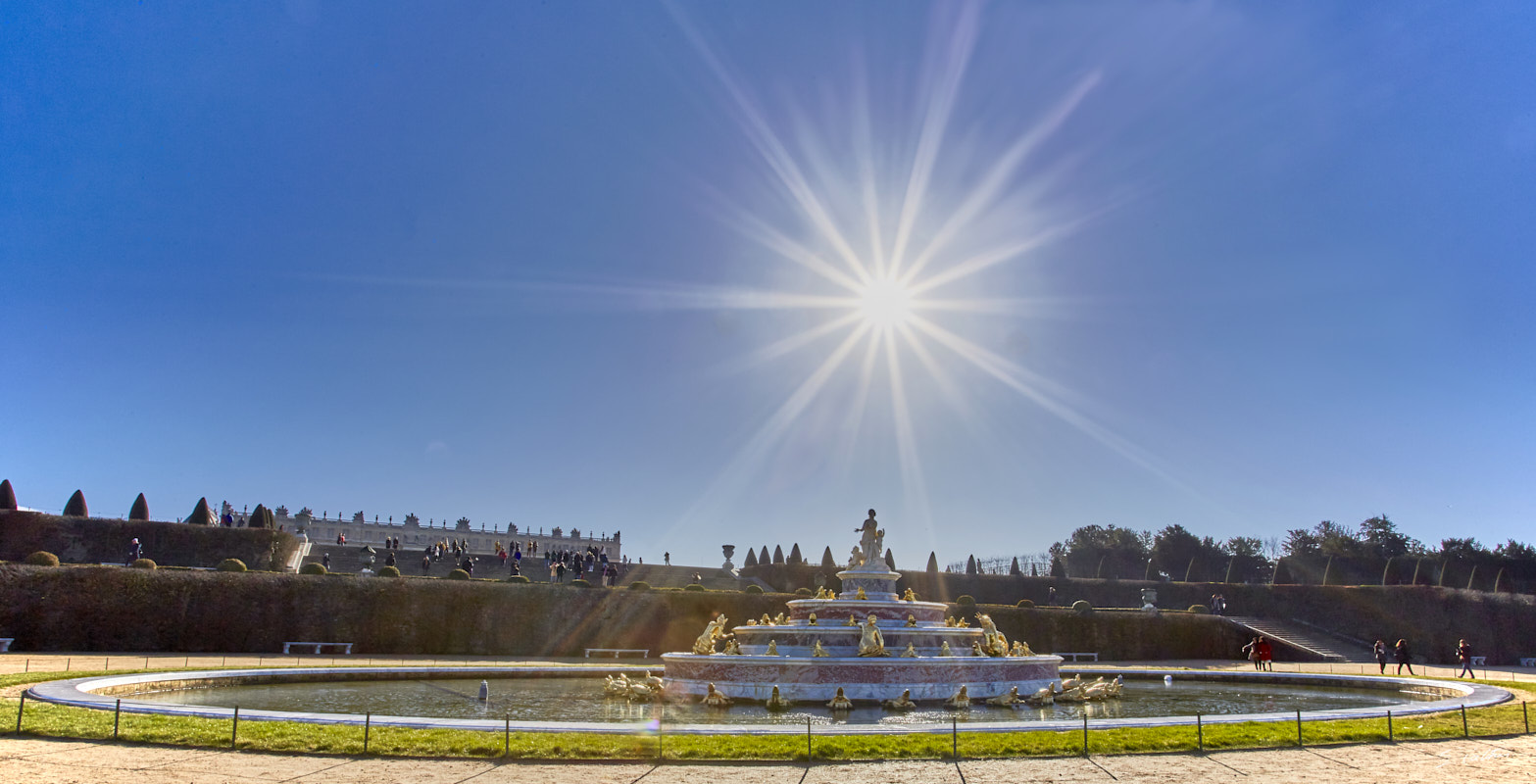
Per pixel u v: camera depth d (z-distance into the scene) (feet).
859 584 122.01
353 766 51.60
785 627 108.99
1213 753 57.52
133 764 50.52
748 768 52.21
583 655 176.14
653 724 72.95
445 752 55.01
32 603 140.77
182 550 211.61
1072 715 88.69
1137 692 114.52
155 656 137.39
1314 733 63.46
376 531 424.87
